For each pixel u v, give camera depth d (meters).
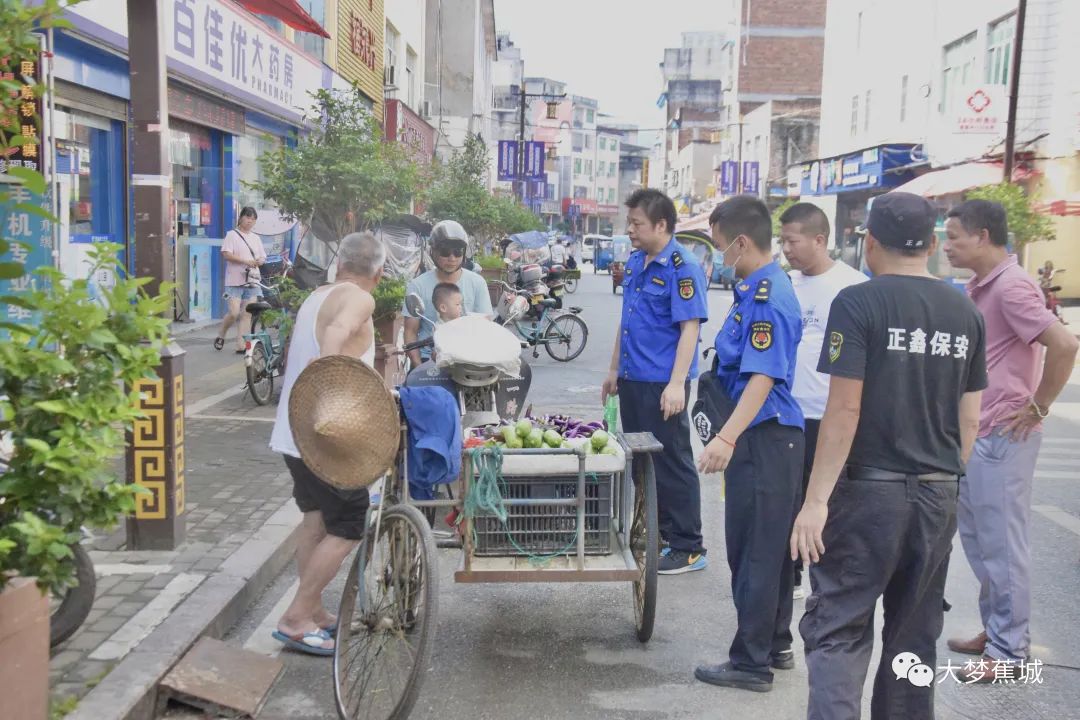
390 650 3.99
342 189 10.78
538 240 25.14
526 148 45.59
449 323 5.50
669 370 5.33
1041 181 20.97
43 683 3.09
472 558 4.25
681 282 5.21
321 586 4.36
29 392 2.85
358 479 3.68
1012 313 4.11
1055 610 5.14
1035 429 4.20
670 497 5.57
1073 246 21.53
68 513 2.88
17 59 2.85
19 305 2.88
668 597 5.23
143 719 3.64
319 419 3.60
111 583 4.70
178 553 5.14
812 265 4.74
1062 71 20.23
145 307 3.11
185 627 4.20
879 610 5.12
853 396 3.11
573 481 4.29
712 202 57.50
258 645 4.43
